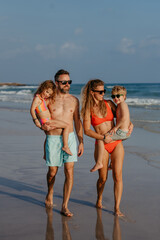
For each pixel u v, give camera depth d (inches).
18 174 232.1
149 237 133.8
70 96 174.9
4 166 253.3
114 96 167.2
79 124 172.6
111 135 161.9
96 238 133.0
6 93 1978.3
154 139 380.2
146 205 173.0
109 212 163.6
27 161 269.6
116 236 135.0
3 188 201.8
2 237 131.7
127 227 144.5
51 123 163.3
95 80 165.2
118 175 163.5
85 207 171.3
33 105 165.8
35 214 159.5
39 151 308.8
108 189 200.7
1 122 532.1
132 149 324.5
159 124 506.6
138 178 223.0
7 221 149.5
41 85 167.3
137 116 621.6
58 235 134.9
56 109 169.6
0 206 170.4
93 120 168.1
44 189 201.9
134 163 267.1
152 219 154.0
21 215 157.6
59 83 170.9
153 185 206.7
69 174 164.4
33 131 433.7
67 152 163.0
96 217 156.9
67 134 165.9
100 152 164.4
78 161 274.4
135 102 1005.8
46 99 170.7
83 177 225.5
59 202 179.0
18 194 191.3
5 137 387.2
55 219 153.3
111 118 168.6
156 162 269.4
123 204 175.3
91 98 166.1
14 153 299.9
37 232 137.3
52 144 167.6
